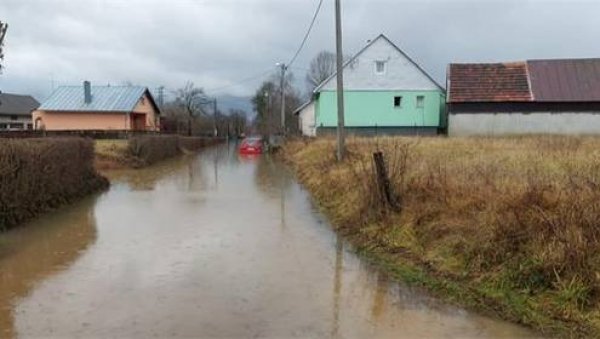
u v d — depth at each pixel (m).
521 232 6.08
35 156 11.03
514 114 35.66
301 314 5.34
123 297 5.83
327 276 6.69
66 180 13.38
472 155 13.44
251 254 7.82
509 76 36.69
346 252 7.98
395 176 9.16
